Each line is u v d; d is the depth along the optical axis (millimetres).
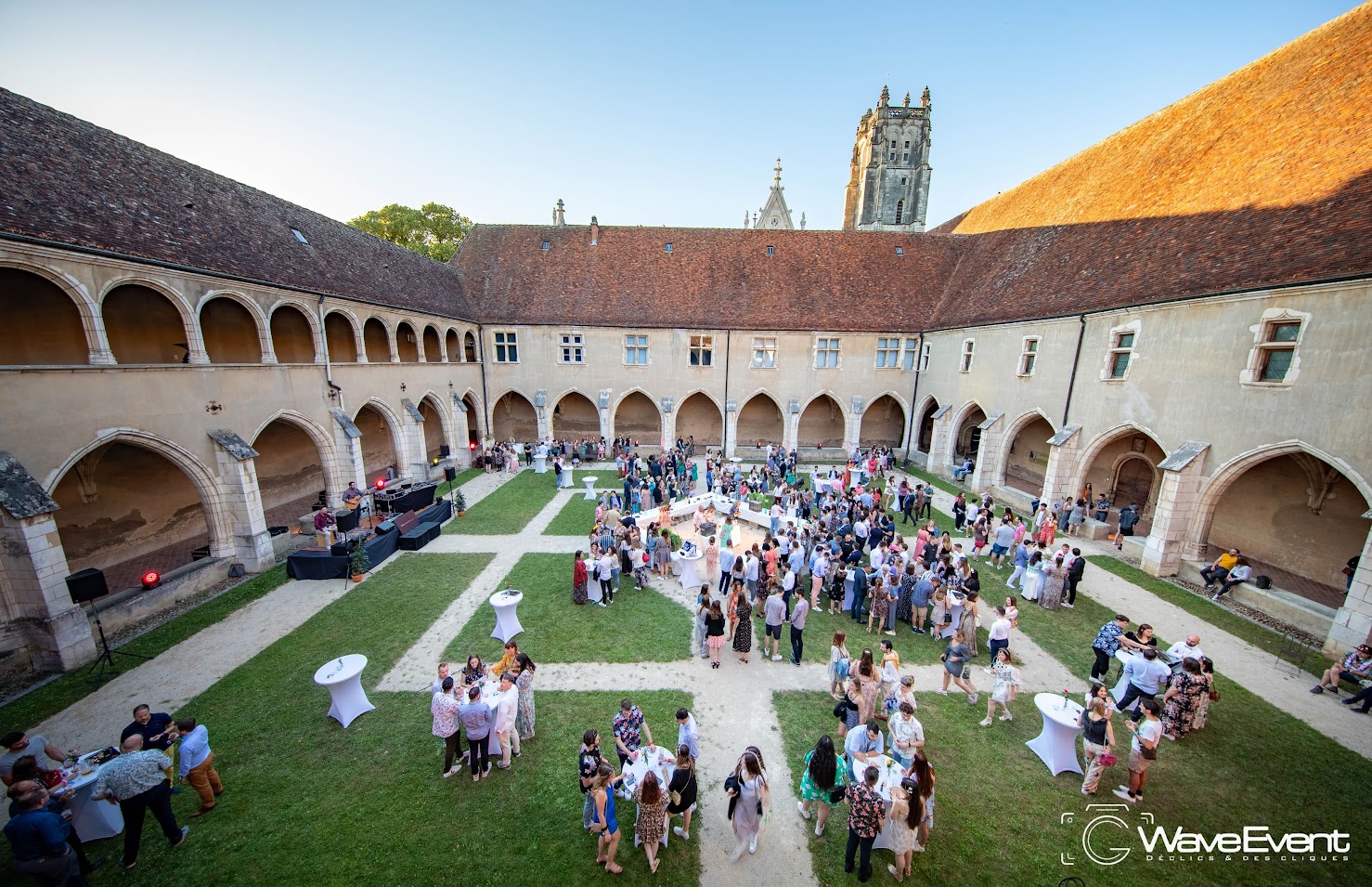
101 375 11250
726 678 10016
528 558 15547
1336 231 11359
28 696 9352
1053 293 19484
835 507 16047
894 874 6168
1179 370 14320
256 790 7352
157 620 12000
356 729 8578
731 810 6355
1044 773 7781
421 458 22453
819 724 8781
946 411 25094
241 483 14039
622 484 23719
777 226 44156
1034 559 13359
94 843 6609
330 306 17922
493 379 28875
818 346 27922
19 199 10289
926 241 29656
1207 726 8766
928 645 11328
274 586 13742
